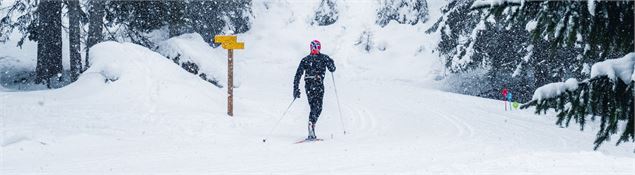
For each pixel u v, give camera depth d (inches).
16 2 1147.9
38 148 371.9
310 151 358.0
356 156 323.6
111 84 598.2
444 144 396.5
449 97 943.0
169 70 652.7
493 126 582.2
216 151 361.7
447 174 218.4
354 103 794.2
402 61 1466.5
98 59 645.9
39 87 1119.0
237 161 305.9
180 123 489.1
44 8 1108.5
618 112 323.3
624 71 321.1
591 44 336.5
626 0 315.6
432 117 647.1
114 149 373.1
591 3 310.7
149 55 660.7
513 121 656.4
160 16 1056.8
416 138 446.6
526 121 668.7
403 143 404.5
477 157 313.1
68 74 1200.8
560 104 328.2
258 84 1097.4
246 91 901.2
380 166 271.6
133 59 639.8
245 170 264.5
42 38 1122.0
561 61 939.3
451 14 1130.7
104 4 1056.8
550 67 956.6
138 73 614.2
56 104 541.6
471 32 1093.1
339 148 373.7
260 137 448.1
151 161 311.3
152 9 1046.4
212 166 284.0
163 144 400.8
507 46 1051.3
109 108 532.4
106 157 331.0
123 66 623.8
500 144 410.3
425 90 1072.8
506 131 541.0
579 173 207.0
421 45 1502.2
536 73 984.3
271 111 633.0
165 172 261.7
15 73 1254.3
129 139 420.8
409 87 1154.0
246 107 638.5
